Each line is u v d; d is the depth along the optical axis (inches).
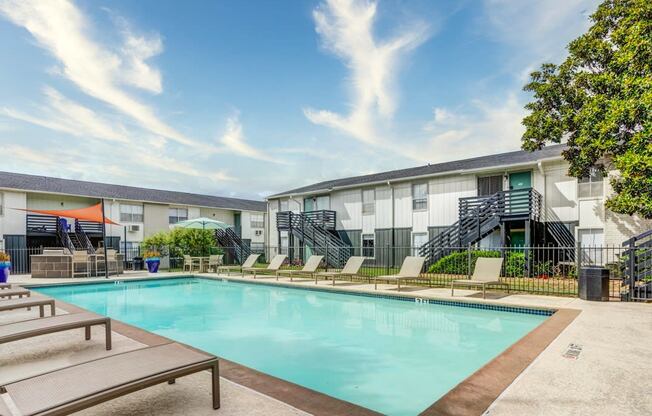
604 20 438.0
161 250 861.8
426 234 735.7
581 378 133.8
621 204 364.5
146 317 319.0
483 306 316.2
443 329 266.8
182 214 1061.1
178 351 121.3
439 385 164.6
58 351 175.3
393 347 223.9
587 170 479.5
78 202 867.4
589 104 412.8
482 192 669.3
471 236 591.8
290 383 132.9
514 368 143.9
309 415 107.0
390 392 156.9
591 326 215.6
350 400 149.0
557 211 590.9
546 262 537.6
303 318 309.4
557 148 676.1
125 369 104.1
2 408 106.4
